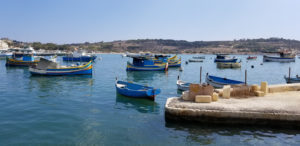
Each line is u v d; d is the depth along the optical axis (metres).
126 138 12.24
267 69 66.31
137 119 15.54
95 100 21.27
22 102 20.14
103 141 11.82
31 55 68.44
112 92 25.47
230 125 13.85
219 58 90.25
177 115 14.47
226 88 16.45
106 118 15.70
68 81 34.94
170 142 11.77
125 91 22.48
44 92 25.20
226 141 11.89
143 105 19.50
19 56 72.19
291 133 12.92
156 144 11.52
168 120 14.80
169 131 13.27
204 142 11.77
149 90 20.50
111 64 83.25
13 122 14.58
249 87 17.55
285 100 15.92
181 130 13.44
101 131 13.22
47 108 18.12
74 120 15.15
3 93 24.39
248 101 15.61
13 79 36.59
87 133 12.88
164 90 27.41
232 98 16.52
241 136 12.52
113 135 12.63
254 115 13.59
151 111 17.62
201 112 14.06
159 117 16.02
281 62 101.62
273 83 37.47
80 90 26.73
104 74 46.72
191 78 41.72
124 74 47.16
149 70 53.56
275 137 12.38
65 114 16.48
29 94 23.92
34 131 13.05
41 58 40.25
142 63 53.12
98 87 29.16
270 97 16.89
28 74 44.09
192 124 14.27
